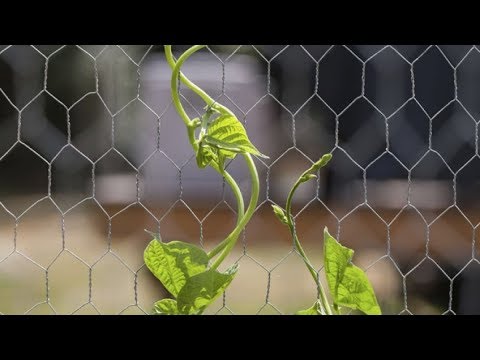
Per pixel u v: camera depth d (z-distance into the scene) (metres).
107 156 2.90
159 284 2.36
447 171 2.74
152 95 2.49
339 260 1.13
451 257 2.51
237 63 2.57
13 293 2.68
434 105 2.81
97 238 2.89
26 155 3.41
